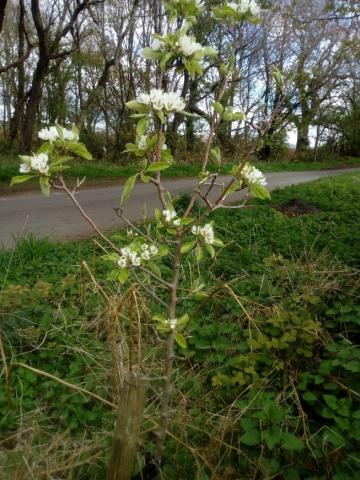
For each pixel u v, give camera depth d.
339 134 34.84
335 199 9.57
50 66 19.17
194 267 4.75
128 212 8.62
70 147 1.85
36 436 2.61
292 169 24.55
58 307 3.90
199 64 1.86
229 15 2.03
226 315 3.85
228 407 2.79
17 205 9.29
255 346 3.07
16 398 2.98
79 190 11.62
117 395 2.79
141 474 2.11
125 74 18.17
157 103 1.77
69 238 6.55
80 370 3.24
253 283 4.37
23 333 3.53
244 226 6.66
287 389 2.92
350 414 2.58
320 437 2.58
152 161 1.95
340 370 2.94
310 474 2.39
